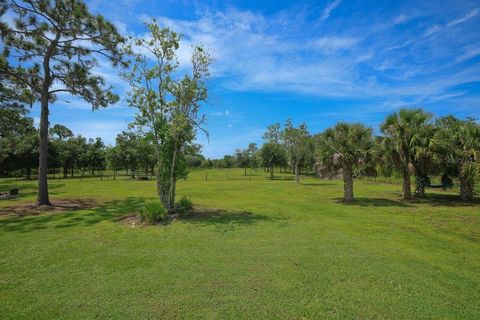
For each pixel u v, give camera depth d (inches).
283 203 520.7
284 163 1546.5
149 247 242.1
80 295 153.6
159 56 394.9
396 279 173.2
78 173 2191.2
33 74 549.3
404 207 470.3
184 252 227.3
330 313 134.0
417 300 146.6
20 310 138.5
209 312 135.1
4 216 402.0
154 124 394.6
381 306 140.6
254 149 2208.4
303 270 187.6
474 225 330.6
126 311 136.5
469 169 496.4
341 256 216.7
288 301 145.4
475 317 131.5
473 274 182.2
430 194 644.7
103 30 525.0
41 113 514.3
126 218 372.8
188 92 404.2
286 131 1179.9
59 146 1589.6
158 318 130.3
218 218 369.4
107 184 1059.3
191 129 415.5
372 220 360.5
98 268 193.5
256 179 1362.0
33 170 1939.0
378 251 230.2
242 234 285.9
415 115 535.2
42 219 375.9
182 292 155.8
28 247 244.1
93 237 277.3
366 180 1153.4
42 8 482.9
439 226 325.7
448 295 152.5
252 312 135.0
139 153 1561.3
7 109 745.6
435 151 517.3
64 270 190.2
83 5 501.0
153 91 385.1
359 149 533.0
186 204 424.5
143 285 165.2
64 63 550.9
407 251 230.7
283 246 243.8
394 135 543.2
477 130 510.3
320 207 471.8
